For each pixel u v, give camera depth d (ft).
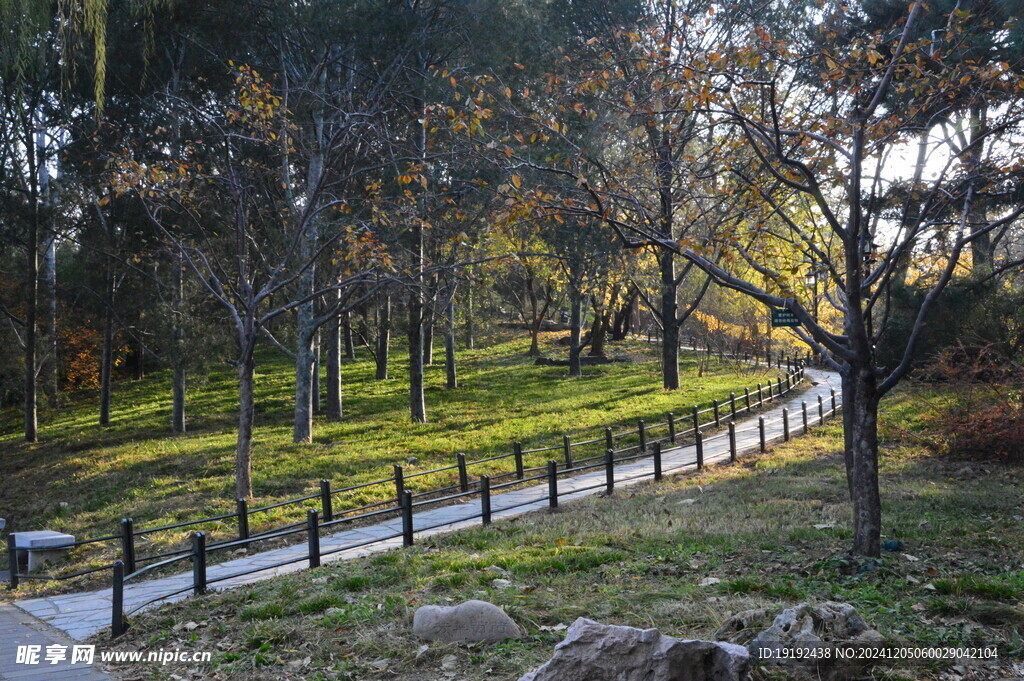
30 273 107.45
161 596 35.47
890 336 79.10
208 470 72.69
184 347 96.27
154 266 96.73
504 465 69.26
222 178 69.62
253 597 32.22
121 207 93.40
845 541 35.14
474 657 22.27
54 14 37.58
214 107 77.51
